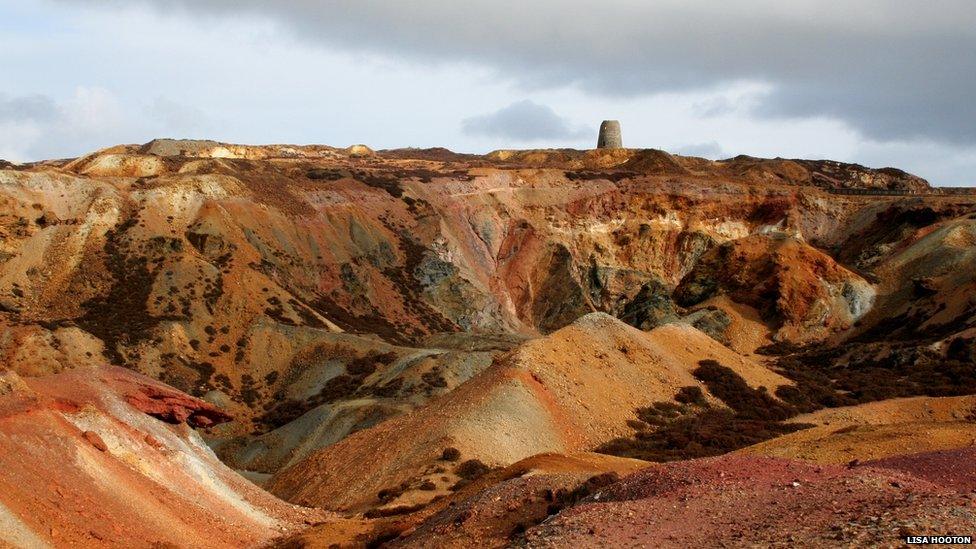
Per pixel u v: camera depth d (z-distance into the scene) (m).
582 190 199.00
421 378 108.31
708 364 96.69
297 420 98.75
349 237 166.88
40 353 107.81
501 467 65.25
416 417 74.94
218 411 59.16
